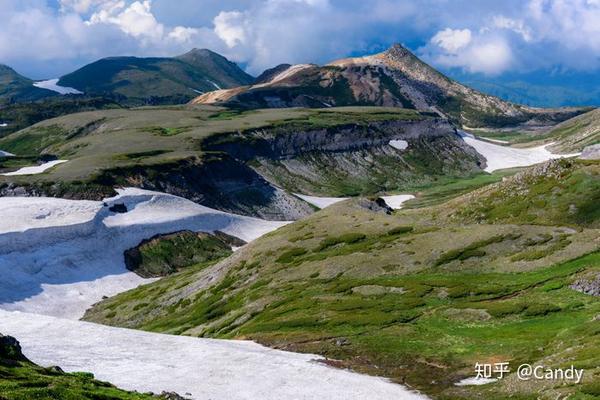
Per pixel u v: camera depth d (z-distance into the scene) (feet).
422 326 205.77
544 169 383.65
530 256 249.96
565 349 158.51
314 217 406.82
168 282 418.92
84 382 142.82
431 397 158.61
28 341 217.97
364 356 193.47
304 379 180.14
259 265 345.10
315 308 248.52
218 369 191.42
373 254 301.02
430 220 395.14
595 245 243.81
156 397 146.51
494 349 176.55
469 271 255.09
